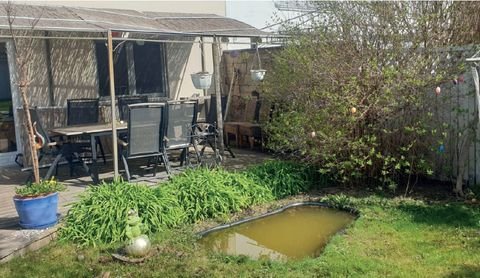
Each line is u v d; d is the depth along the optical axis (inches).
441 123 233.3
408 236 177.0
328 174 249.4
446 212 200.1
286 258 169.6
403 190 237.5
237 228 203.2
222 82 419.5
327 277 147.8
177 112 273.3
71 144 277.4
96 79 361.1
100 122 327.6
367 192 236.5
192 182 217.2
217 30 332.2
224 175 232.5
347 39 243.3
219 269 157.1
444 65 230.8
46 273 157.3
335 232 192.9
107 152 329.1
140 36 374.9
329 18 261.3
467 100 224.1
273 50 350.6
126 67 375.9
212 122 334.0
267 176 239.6
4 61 320.8
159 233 187.6
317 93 237.6
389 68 224.4
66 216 194.9
